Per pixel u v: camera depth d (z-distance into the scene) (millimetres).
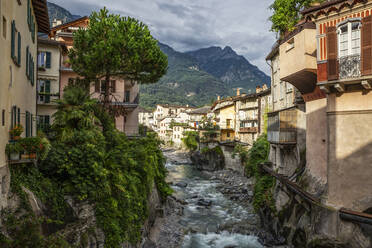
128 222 14516
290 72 16922
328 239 12742
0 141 8664
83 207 11695
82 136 12859
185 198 32594
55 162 11203
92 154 12398
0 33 8961
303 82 16781
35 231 8898
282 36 22156
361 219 11406
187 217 25578
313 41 15180
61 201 10852
